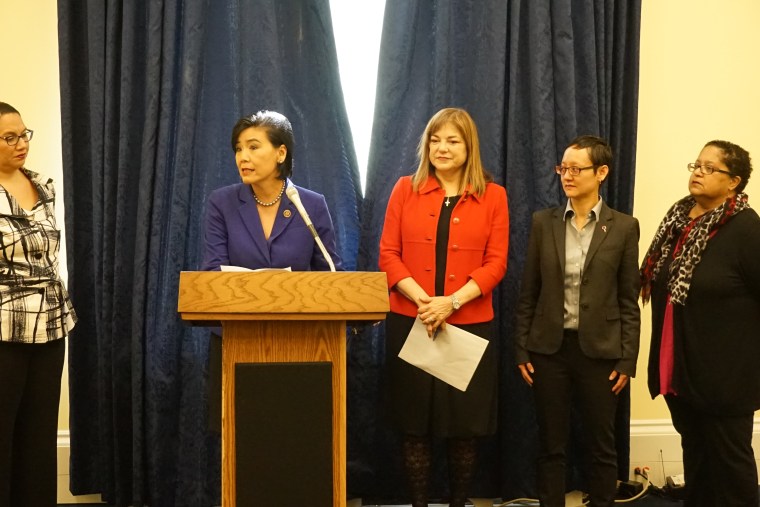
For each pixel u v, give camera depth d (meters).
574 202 2.70
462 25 3.08
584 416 2.65
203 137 3.02
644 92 3.32
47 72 3.08
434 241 2.63
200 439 2.97
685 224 2.64
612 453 2.64
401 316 2.66
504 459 3.05
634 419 3.32
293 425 1.76
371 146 3.03
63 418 3.12
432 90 3.04
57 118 3.09
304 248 2.36
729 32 3.35
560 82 3.03
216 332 2.47
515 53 3.02
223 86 3.03
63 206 3.08
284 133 2.33
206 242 2.41
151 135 2.91
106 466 2.97
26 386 2.44
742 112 3.36
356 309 1.74
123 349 2.95
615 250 2.63
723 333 2.47
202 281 1.71
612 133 3.12
